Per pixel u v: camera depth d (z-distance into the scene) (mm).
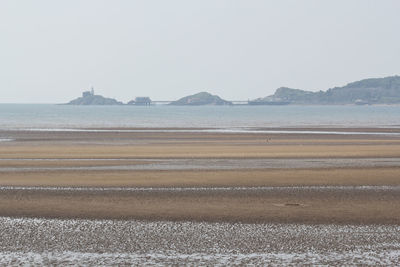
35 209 70125
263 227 61750
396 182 93875
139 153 146750
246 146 173875
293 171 107875
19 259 49625
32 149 158500
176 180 95375
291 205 73750
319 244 54906
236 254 51562
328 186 89500
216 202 75688
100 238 56719
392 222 64250
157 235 58031
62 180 95312
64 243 54750
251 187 88188
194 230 60250
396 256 51062
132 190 85125
